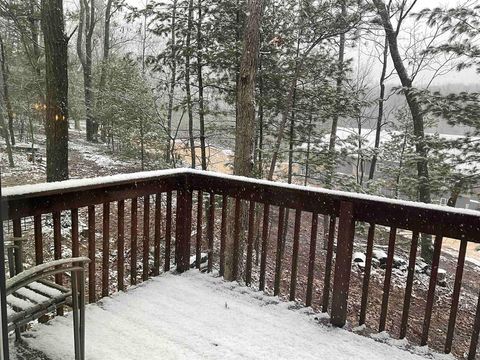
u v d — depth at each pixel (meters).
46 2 8.62
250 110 6.43
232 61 8.34
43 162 15.61
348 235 2.80
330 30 8.53
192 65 8.93
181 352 2.50
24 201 2.41
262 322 2.92
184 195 3.68
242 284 3.54
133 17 8.80
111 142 18.73
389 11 11.06
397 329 7.21
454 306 2.55
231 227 6.90
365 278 2.87
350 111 9.47
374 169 11.45
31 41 13.07
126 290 3.31
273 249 10.59
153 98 10.95
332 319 2.92
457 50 8.26
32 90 15.36
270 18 8.43
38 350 2.40
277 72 8.67
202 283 3.52
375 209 2.72
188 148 10.83
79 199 2.77
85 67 20.83
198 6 8.42
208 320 2.90
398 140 10.57
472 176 8.30
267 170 10.36
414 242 2.63
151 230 9.05
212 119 9.77
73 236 2.78
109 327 2.73
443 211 2.48
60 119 9.06
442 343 6.91
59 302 2.05
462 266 2.49
